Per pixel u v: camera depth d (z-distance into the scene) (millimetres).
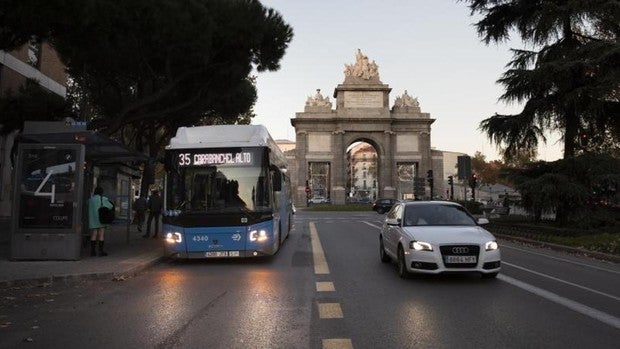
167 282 10508
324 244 18719
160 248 16094
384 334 6477
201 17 17047
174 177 13133
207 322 7105
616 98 23156
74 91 34000
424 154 84500
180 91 21984
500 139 26641
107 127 20406
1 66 25891
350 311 7758
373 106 84375
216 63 19750
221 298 8781
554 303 8367
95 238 13875
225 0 18578
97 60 18703
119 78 24125
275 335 6441
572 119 24500
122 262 12492
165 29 16188
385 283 10227
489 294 9094
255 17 18797
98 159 16656
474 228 10820
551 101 24328
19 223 12719
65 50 18484
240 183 13109
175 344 6066
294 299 8680
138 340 6234
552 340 6219
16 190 12742
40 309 7961
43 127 13695
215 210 12883
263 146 13258
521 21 25828
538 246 19156
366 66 84625
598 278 11344
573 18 22875
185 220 12844
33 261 12648
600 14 22297
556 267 13125
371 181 137250
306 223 34125
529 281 10578
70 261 12672
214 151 13180
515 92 24875
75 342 6152
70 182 12898
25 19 10875
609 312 7746
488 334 6480
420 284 10109
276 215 14750
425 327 6816
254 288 9734
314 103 85438
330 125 84812
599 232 20297
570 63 21969
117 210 23062
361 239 20938
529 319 7254
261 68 20984
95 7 12305
